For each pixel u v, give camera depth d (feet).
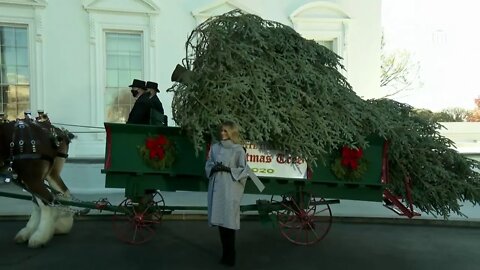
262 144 19.69
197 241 22.34
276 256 20.25
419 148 20.89
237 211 17.74
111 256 19.74
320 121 18.99
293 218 21.79
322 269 18.58
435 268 19.08
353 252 21.18
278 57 19.24
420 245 22.68
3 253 19.98
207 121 18.30
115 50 37.47
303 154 19.10
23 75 36.09
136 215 21.29
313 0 40.34
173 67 38.06
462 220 26.99
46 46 35.94
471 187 20.89
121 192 33.58
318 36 40.55
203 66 18.95
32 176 20.18
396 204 21.40
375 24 41.14
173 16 37.83
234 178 17.53
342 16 40.68
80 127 36.83
